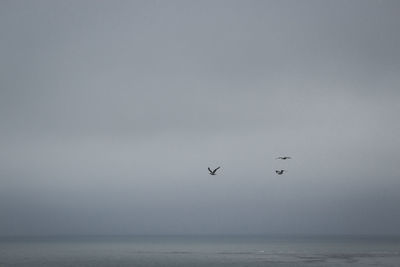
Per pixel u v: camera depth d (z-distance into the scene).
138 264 186.50
